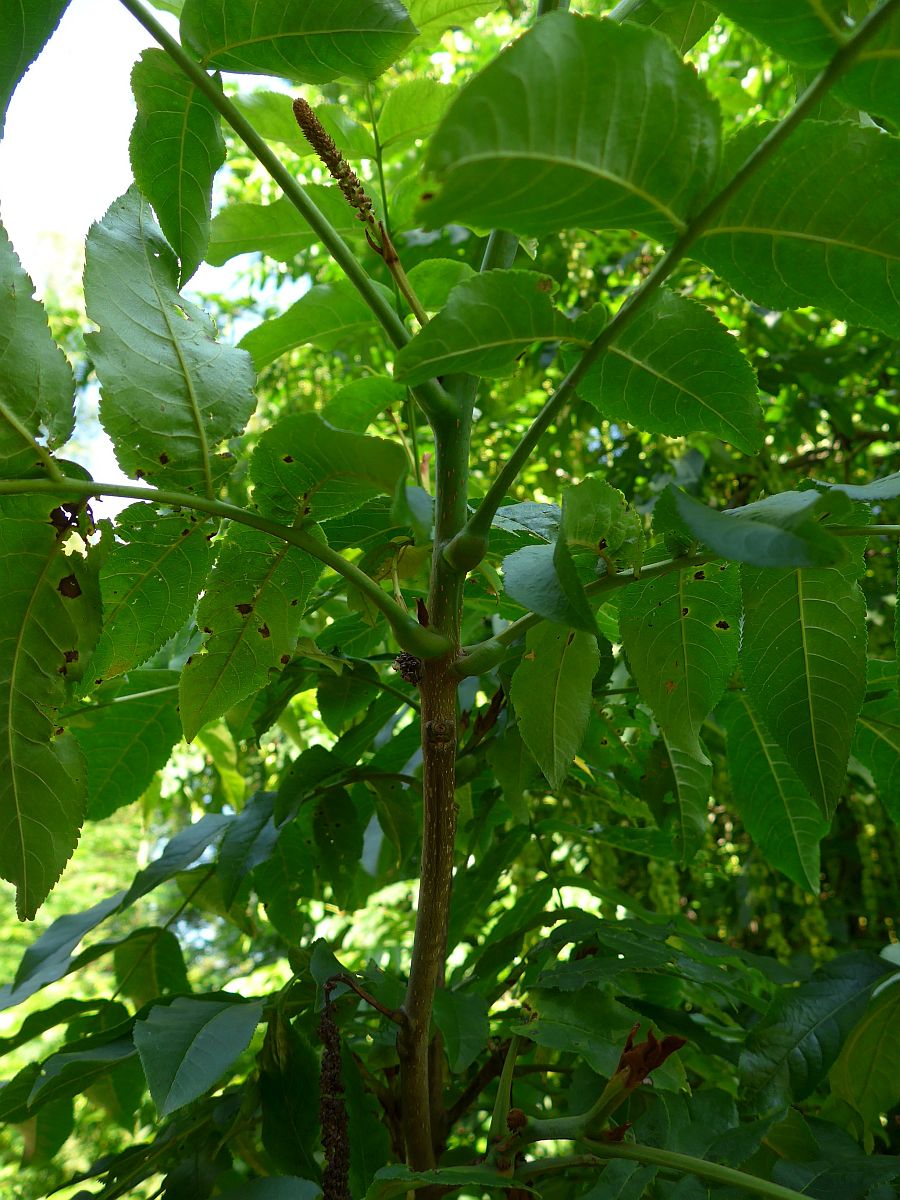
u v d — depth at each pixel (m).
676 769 0.99
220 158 0.77
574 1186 0.95
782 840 1.10
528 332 0.58
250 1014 0.79
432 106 0.95
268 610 0.79
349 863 1.14
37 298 0.67
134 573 0.77
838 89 0.50
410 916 2.56
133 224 0.75
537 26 0.41
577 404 2.11
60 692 0.73
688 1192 0.72
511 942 1.02
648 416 0.69
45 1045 3.80
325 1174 0.73
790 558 0.49
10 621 0.71
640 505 2.25
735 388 0.66
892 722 0.97
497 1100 0.76
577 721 0.72
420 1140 0.77
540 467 2.43
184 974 1.17
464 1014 0.80
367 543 0.98
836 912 2.20
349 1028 0.92
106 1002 1.14
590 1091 0.91
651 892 1.62
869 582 2.09
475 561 0.69
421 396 0.71
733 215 0.56
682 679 0.79
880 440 2.34
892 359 2.26
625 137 0.45
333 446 0.64
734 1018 1.20
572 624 0.55
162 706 1.17
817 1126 0.83
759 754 1.07
